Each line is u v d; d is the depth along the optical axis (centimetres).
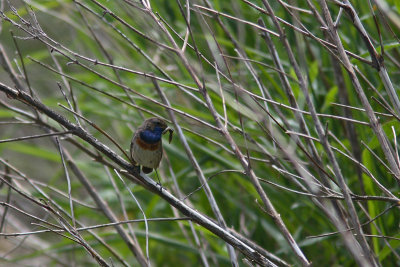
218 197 1177
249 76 1062
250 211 1128
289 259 1042
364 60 732
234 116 1099
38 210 1449
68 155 1056
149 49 1127
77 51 1348
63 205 1255
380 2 751
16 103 1653
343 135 1037
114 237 1230
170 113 944
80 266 1303
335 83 1023
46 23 1495
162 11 1153
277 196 1072
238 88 714
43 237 1407
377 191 915
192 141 1095
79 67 1394
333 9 1052
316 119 659
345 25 1027
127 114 1198
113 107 1215
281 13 1071
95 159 967
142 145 961
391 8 1030
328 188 778
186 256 1294
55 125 1277
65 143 1652
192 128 1086
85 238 1104
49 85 1611
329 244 1057
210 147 1188
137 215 1272
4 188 1315
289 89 805
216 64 751
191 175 1184
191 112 1070
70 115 1310
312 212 1079
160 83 1052
